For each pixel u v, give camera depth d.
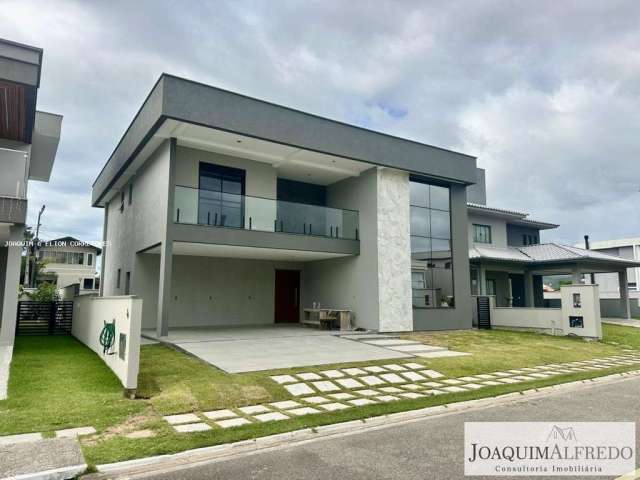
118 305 7.49
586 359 11.07
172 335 11.80
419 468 3.95
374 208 14.59
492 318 17.62
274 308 16.67
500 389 7.35
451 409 6.21
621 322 21.09
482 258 19.05
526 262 20.80
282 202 13.54
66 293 17.27
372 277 14.28
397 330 14.20
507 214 21.69
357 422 5.43
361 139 14.05
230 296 15.69
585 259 19.75
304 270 17.53
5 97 10.04
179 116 10.79
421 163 15.32
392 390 7.20
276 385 7.00
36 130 13.24
